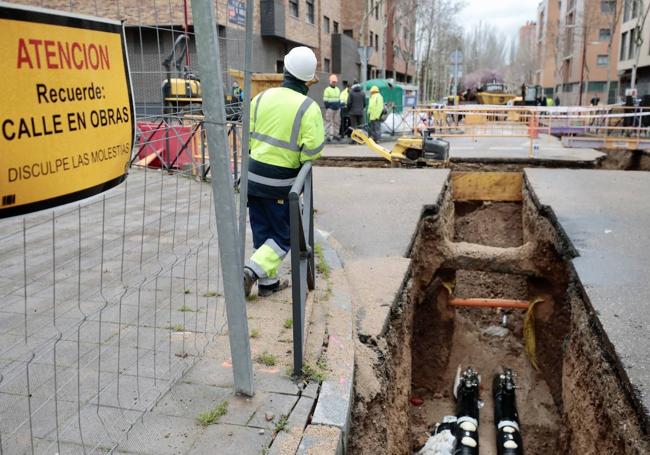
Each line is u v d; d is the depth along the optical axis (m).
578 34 53.53
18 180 1.92
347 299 4.69
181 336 3.81
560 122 21.89
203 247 5.65
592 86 62.31
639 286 5.15
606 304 4.75
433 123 20.69
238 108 7.75
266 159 4.23
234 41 7.79
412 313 6.91
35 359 3.45
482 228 13.27
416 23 45.03
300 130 4.15
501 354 9.89
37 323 3.93
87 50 2.17
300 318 3.29
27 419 2.87
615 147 16.33
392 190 9.95
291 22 23.97
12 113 1.88
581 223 7.43
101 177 2.30
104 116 2.29
